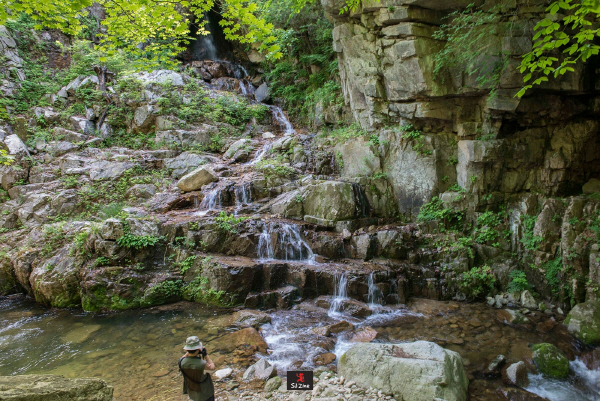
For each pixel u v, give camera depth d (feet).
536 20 30.71
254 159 50.26
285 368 20.30
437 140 37.88
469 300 30.91
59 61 67.26
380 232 34.86
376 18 37.37
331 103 54.19
